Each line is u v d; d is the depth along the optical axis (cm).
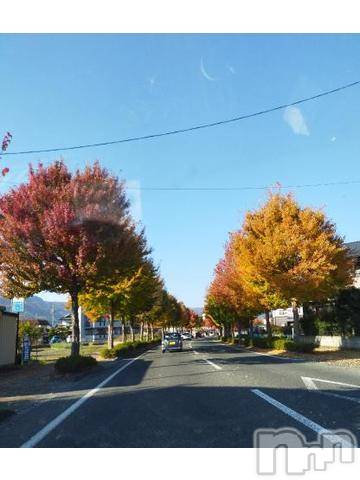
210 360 2367
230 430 750
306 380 1381
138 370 1914
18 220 1789
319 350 2930
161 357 2869
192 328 14725
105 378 1623
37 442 708
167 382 1422
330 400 1007
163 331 8812
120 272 2042
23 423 863
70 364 1717
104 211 1881
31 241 1798
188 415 879
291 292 2655
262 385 1280
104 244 1875
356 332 3081
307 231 2681
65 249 1822
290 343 2870
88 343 7550
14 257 1828
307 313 3662
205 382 1386
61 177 1948
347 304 3164
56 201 1816
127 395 1171
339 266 2744
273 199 2858
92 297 2980
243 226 2914
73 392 1283
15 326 2319
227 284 3769
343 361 2117
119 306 3195
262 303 2992
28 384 1533
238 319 4966
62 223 1758
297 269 2581
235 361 2259
